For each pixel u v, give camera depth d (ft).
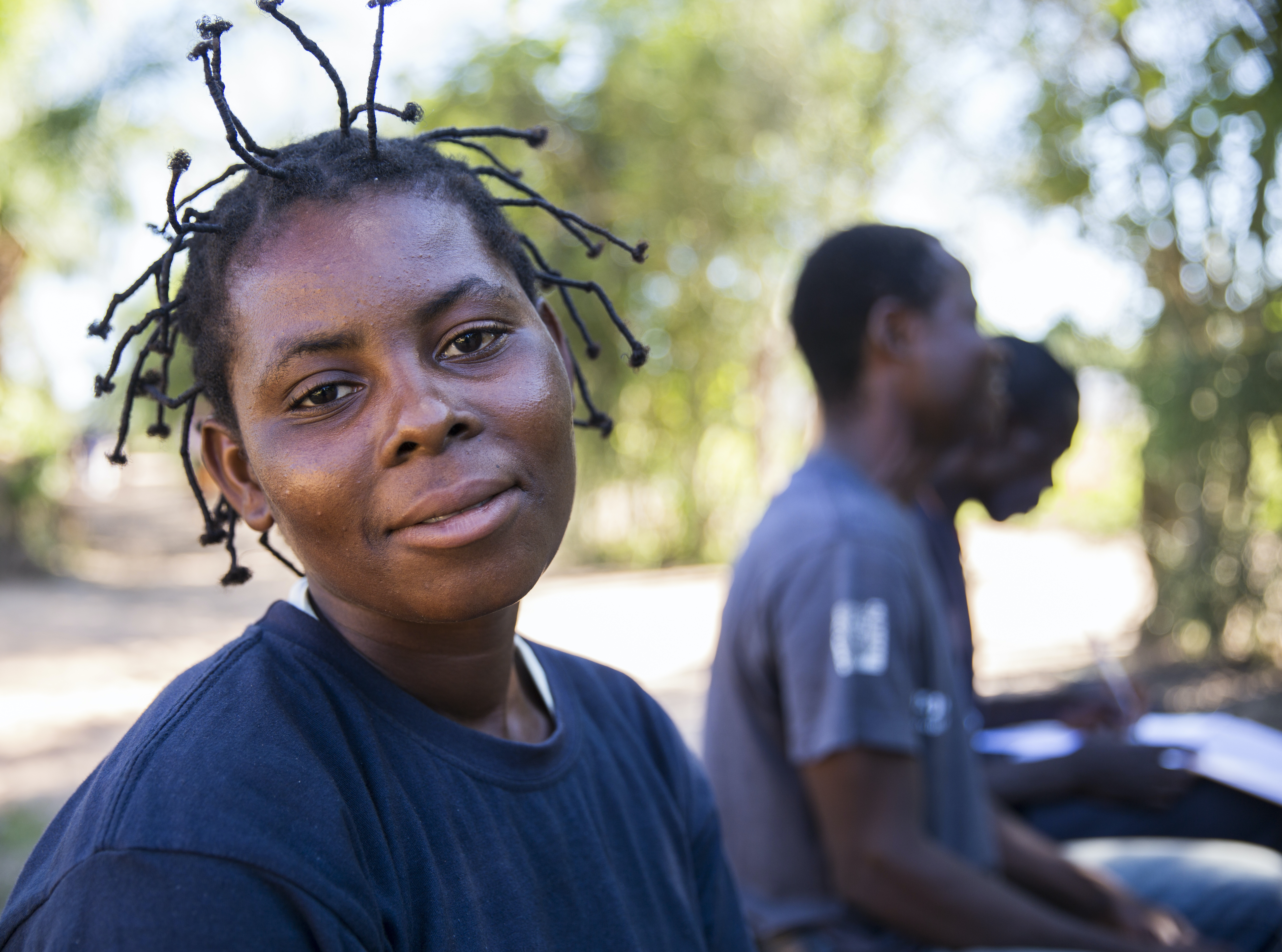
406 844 2.48
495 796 2.70
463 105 27.20
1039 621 22.07
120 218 24.09
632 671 19.48
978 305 6.20
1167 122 15.57
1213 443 14.93
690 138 28.30
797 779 5.48
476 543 2.39
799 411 32.73
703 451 33.83
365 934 2.24
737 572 5.76
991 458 7.77
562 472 2.58
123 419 2.84
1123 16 15.84
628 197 28.37
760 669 5.46
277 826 2.22
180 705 2.39
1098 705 8.24
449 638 2.78
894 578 5.23
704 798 3.51
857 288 5.86
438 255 2.51
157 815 2.16
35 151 22.98
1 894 9.91
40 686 19.21
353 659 2.67
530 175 28.02
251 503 2.77
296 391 2.43
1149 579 19.99
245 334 2.48
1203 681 15.78
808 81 27.35
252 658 2.56
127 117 23.16
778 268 30.37
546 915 2.66
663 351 30.76
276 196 2.50
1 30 22.50
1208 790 7.34
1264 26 13.29
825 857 5.45
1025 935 5.02
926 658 5.44
